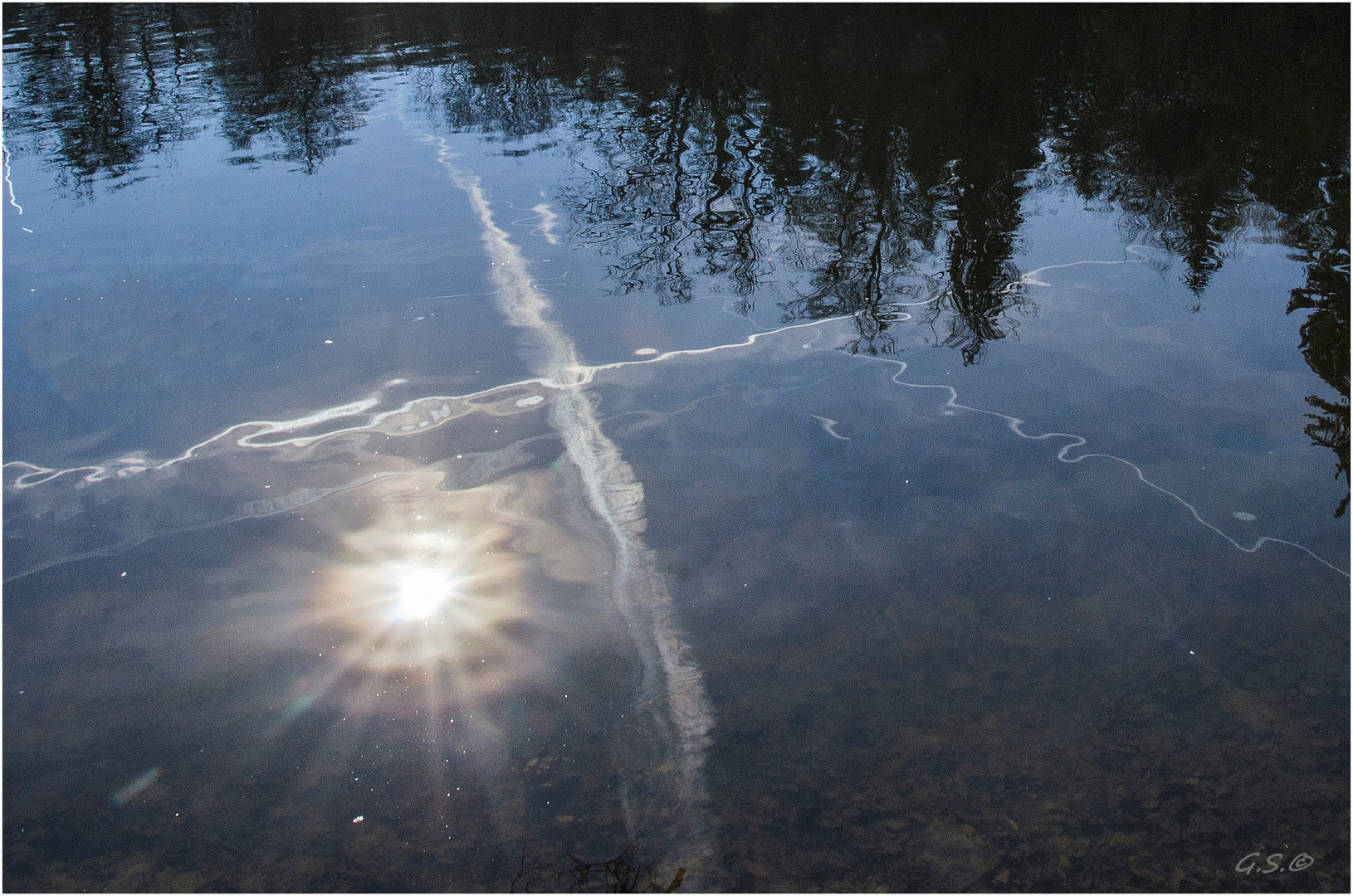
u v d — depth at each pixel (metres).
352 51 11.15
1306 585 2.40
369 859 1.87
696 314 4.21
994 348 3.75
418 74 9.84
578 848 1.87
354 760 2.09
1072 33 9.87
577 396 3.54
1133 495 2.78
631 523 2.80
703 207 5.60
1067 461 2.97
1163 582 2.44
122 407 3.62
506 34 11.64
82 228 5.67
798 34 10.59
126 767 2.10
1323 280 4.17
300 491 3.04
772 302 4.29
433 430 3.36
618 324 4.15
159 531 2.88
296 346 4.07
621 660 2.31
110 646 2.44
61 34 12.93
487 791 2.00
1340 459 2.89
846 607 2.43
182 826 1.96
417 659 2.35
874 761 2.01
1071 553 2.57
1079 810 1.89
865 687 2.19
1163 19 10.36
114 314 4.46
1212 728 2.04
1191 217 5.00
